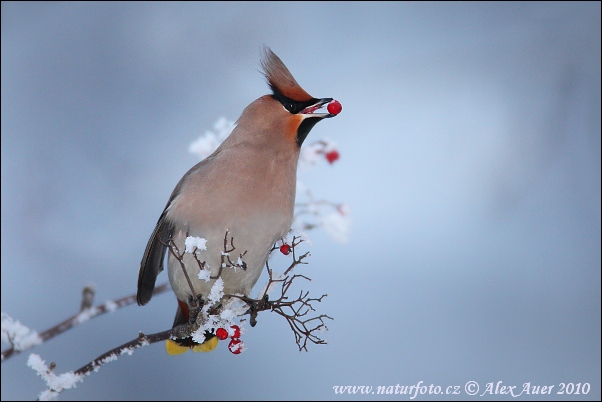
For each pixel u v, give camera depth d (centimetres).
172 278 790
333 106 779
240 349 694
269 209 762
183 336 687
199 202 762
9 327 693
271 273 685
